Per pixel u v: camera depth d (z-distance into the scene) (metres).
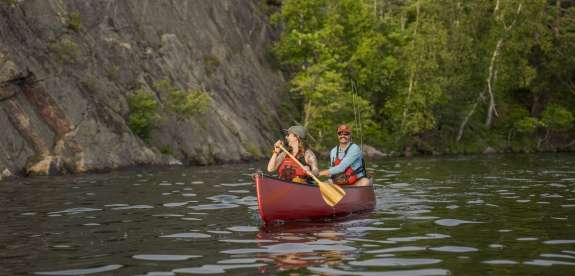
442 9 34.03
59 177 14.50
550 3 42.34
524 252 5.29
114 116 18.67
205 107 21.66
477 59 35.16
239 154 23.00
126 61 21.38
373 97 34.91
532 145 36.72
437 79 32.78
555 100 39.72
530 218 7.32
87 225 6.92
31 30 18.19
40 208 8.45
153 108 19.95
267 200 7.02
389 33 35.75
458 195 10.05
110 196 10.02
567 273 4.52
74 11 20.53
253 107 27.97
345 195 7.86
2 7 17.45
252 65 30.75
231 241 5.92
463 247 5.53
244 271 4.64
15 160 15.51
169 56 24.16
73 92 17.89
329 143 29.56
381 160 24.19
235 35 30.91
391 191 10.83
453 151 33.72
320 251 5.39
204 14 28.95
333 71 29.78
